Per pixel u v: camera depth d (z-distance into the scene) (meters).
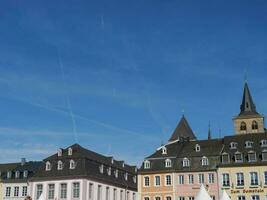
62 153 93.56
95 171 92.62
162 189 86.69
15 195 98.25
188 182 85.12
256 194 79.56
